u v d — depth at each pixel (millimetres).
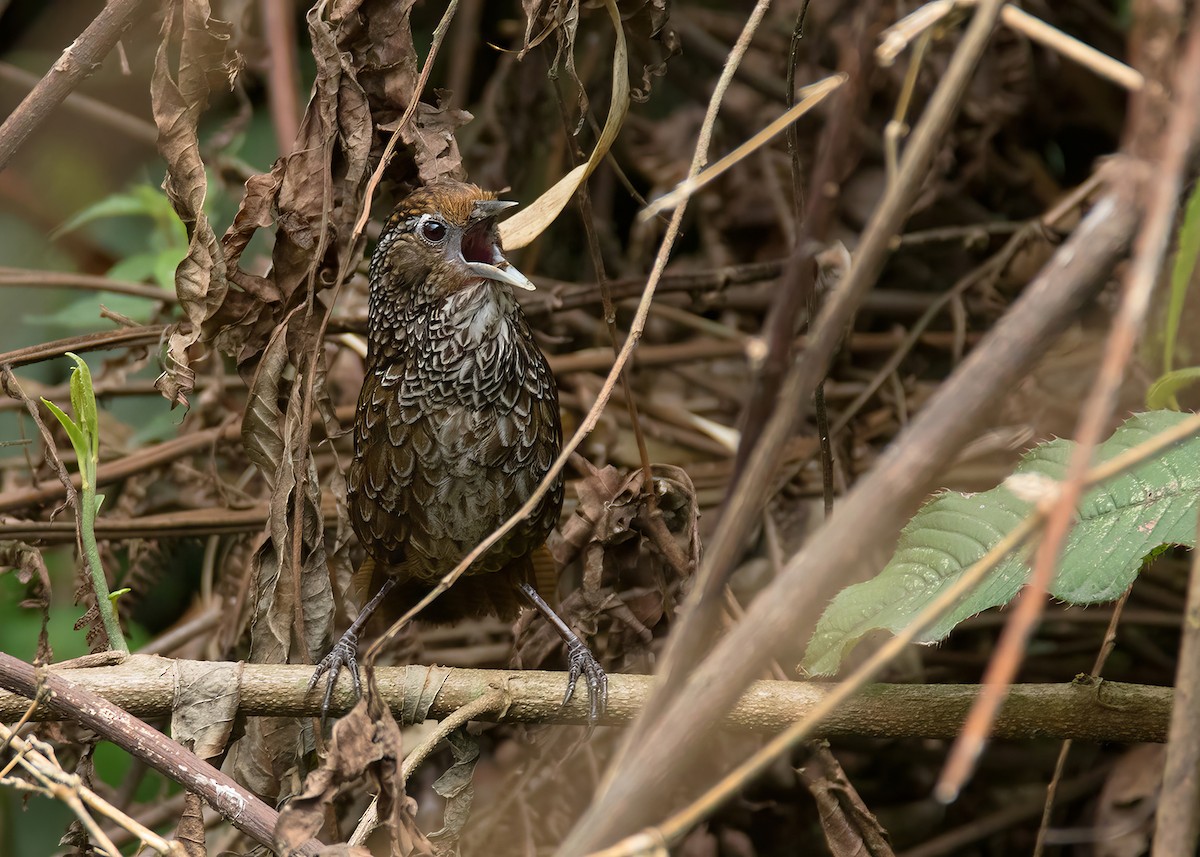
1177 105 2492
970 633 9633
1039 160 11188
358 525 7469
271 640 6645
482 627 9797
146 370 11117
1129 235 2520
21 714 5820
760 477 2809
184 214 6824
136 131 11570
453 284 7043
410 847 4750
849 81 3264
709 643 6957
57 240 11969
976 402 2490
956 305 9727
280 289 7117
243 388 9992
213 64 6738
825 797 6406
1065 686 6074
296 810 4559
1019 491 2959
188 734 5992
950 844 9211
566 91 11008
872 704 6055
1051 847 9227
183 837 5465
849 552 2523
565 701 6402
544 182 11719
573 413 10250
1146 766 7395
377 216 10648
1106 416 2463
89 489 6055
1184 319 7754
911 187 2752
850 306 2764
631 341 5168
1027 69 10469
